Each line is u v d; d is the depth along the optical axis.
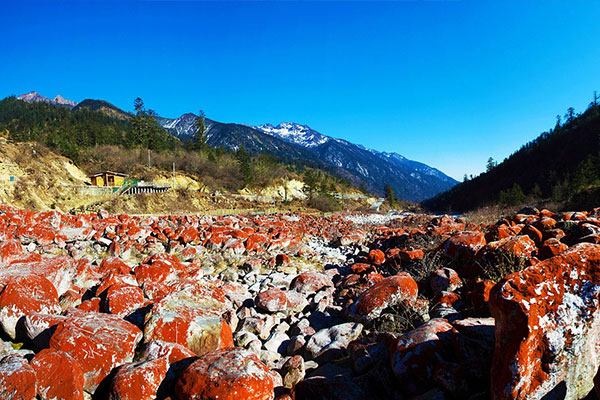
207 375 3.14
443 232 11.31
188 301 5.19
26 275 5.08
